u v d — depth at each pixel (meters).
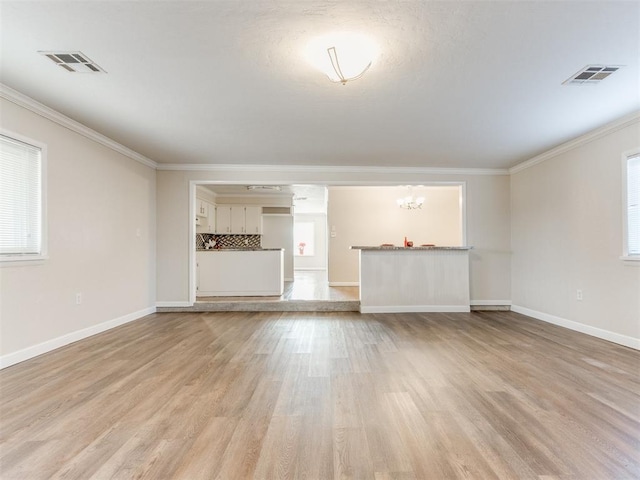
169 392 2.45
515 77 2.74
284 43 2.28
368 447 1.78
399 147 4.62
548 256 4.82
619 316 3.69
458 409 2.19
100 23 2.06
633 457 1.68
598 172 3.95
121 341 3.81
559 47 2.33
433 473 1.57
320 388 2.52
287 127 3.87
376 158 5.18
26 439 1.85
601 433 1.90
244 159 5.29
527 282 5.32
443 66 2.57
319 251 13.55
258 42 2.27
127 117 3.59
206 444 1.80
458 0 1.87
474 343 3.71
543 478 1.53
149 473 1.57
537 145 4.52
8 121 2.99
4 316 2.97
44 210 3.37
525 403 2.27
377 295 5.55
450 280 5.60
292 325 4.62
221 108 3.34
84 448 1.77
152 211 5.48
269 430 1.94
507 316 5.23
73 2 1.87
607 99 3.14
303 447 1.78
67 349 3.50
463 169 5.78
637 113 3.41
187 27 2.11
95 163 4.13
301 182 5.66
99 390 2.48
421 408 2.21
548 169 4.82
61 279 3.60
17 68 2.60
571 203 4.37
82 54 2.41
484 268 5.77
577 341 3.79
